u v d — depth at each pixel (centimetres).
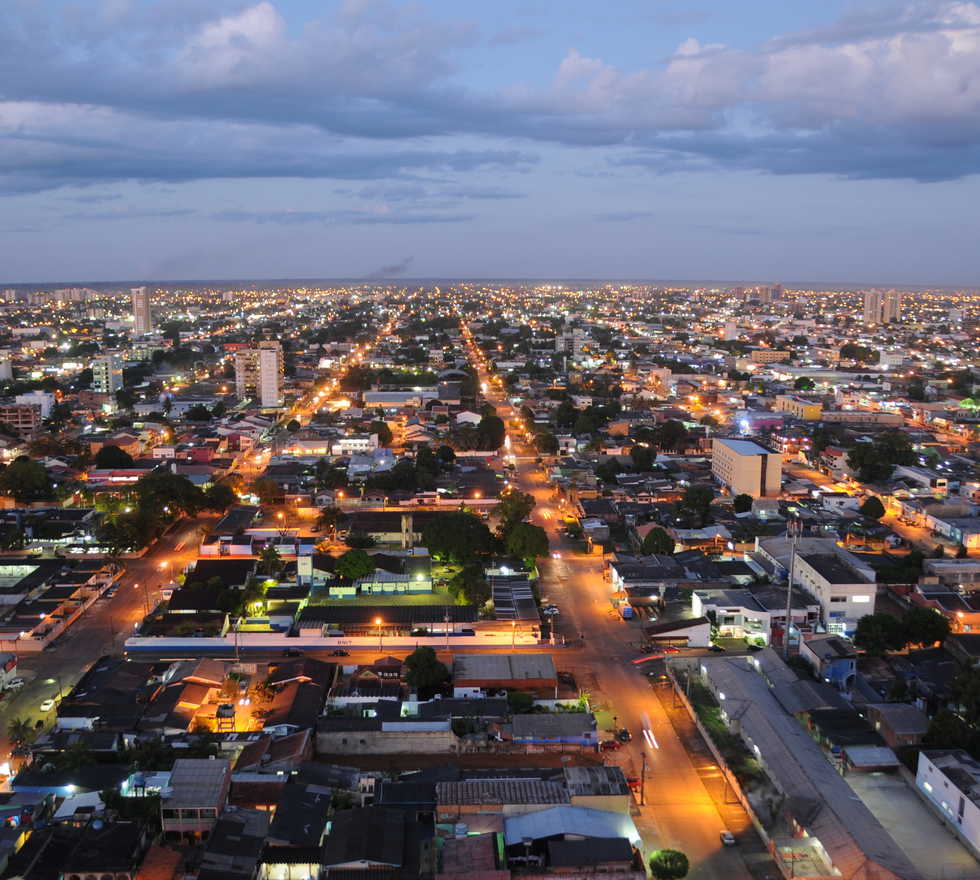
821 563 14238
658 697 11481
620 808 8419
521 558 16412
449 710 10550
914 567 15100
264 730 10219
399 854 7594
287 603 14200
